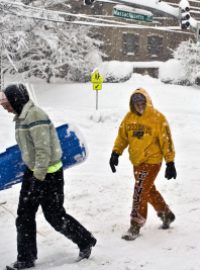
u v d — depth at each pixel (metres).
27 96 4.48
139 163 5.27
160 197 5.53
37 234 5.68
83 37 29.05
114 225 5.83
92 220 6.10
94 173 9.02
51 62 27.97
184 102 24.28
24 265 4.61
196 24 22.45
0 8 21.20
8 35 23.20
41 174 4.37
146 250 4.93
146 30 33.06
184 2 20.41
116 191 7.38
